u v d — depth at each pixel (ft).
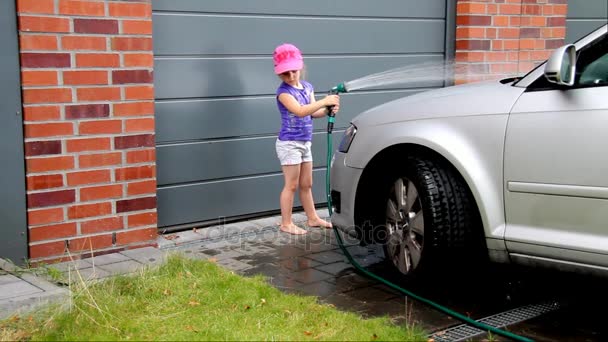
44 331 12.06
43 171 16.22
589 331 12.83
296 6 21.08
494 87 14.42
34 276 14.84
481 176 13.76
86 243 17.01
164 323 12.46
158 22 18.74
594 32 13.24
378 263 17.01
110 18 16.76
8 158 15.80
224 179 20.40
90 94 16.67
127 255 17.13
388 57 23.30
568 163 12.64
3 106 15.64
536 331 12.82
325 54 21.89
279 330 12.16
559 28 26.37
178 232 19.70
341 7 21.99
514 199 13.42
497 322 13.26
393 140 15.17
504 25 24.94
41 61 15.94
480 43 24.48
